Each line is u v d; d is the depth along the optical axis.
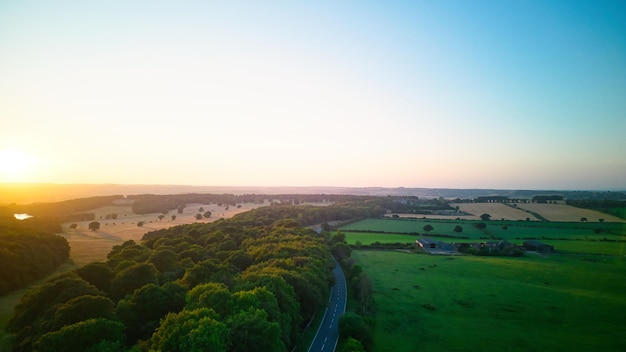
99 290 86.75
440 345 72.25
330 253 155.25
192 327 49.47
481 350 70.12
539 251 169.50
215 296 63.50
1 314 85.00
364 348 67.38
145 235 192.62
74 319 61.19
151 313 69.00
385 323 83.62
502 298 101.44
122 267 101.44
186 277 91.06
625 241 187.12
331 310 94.69
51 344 50.38
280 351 54.94
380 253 168.00
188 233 172.12
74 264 140.38
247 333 52.72
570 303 96.94
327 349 69.88
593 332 78.38
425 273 130.12
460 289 110.00
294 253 123.38
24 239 125.25
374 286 113.06
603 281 118.12
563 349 70.31
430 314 89.25
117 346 50.53
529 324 83.00
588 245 178.75
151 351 46.78
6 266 102.88
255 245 143.12
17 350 58.75
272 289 72.31
